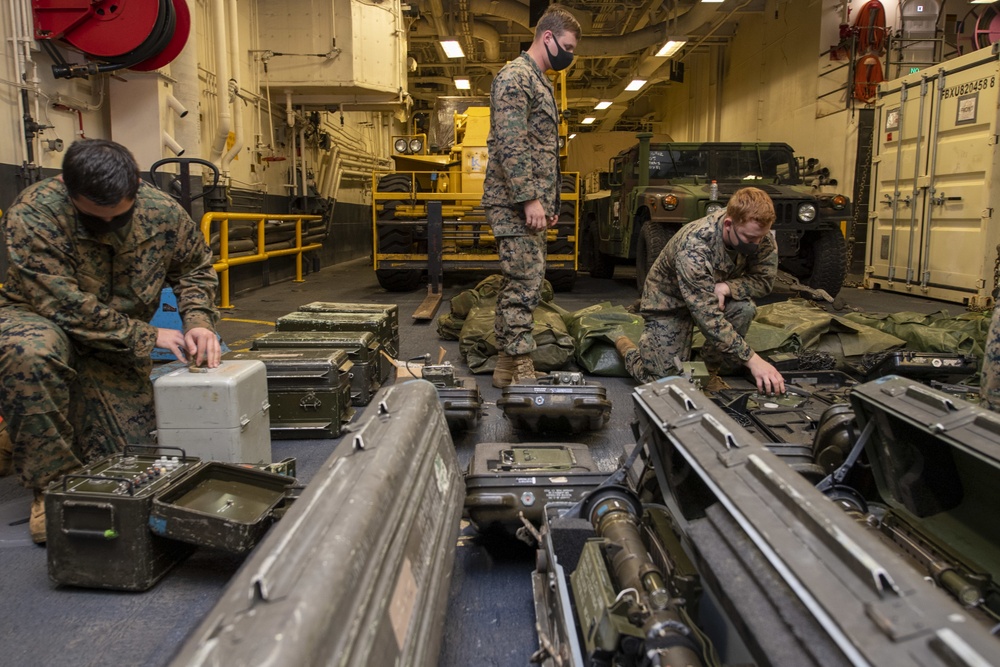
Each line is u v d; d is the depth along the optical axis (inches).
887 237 350.0
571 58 135.5
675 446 55.6
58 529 74.5
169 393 92.7
